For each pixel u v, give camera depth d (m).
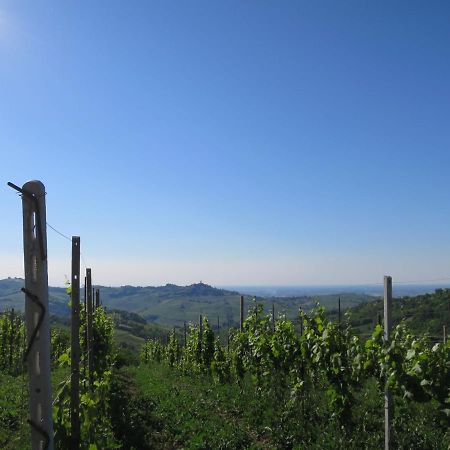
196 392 18.16
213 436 11.16
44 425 3.55
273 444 10.62
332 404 10.38
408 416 9.70
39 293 3.61
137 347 82.56
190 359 26.27
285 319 13.06
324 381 12.21
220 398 15.95
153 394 17.72
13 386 15.72
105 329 15.70
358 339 9.73
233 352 18.78
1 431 10.42
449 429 8.88
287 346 12.34
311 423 11.17
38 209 3.64
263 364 14.40
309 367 11.62
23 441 9.61
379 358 8.25
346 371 10.15
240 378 18.44
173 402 15.51
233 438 10.95
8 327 25.73
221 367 20.20
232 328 21.22
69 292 11.24
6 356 25.14
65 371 22.03
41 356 3.58
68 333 33.50
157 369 32.75
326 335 10.48
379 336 8.42
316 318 11.32
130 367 38.94
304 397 11.58
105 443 8.59
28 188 3.63
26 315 3.61
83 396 8.14
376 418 11.02
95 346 15.00
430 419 9.98
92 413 8.09
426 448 9.04
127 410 12.99
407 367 8.01
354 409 11.80
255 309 15.67
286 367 12.77
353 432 10.16
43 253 3.63
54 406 7.55
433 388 7.56
